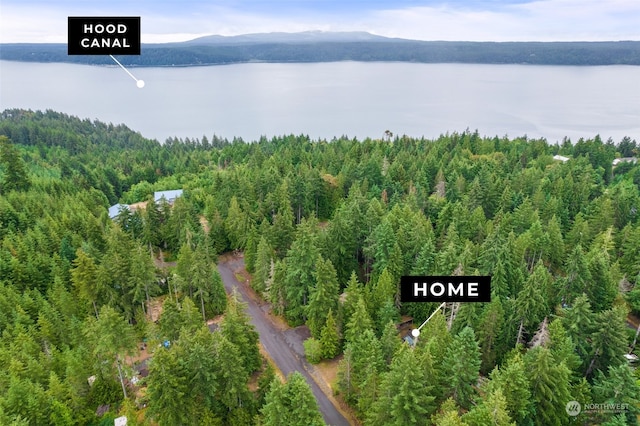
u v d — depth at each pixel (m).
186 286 65.88
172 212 85.94
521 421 39.03
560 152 151.25
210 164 173.62
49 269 67.31
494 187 94.44
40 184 113.50
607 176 134.62
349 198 93.88
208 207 97.88
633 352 55.00
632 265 69.62
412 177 110.94
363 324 51.69
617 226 86.38
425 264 62.66
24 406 40.94
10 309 56.47
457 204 81.75
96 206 102.88
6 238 72.81
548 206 86.75
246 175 114.25
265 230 76.62
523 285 56.41
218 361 43.53
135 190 125.25
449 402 38.25
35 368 46.09
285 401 39.22
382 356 45.38
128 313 61.78
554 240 72.38
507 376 38.97
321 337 55.62
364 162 112.75
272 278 64.88
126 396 49.19
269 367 48.16
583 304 48.19
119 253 65.75
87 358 50.41
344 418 47.56
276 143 182.75
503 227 77.50
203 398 43.22
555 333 46.72
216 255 79.88
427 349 40.81
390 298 57.72
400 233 68.50
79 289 62.00
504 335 51.41
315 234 70.19
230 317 49.97
